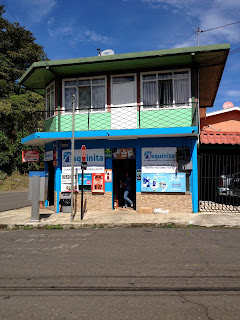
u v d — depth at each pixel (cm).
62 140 1320
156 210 1157
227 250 642
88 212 1239
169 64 1224
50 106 1437
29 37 4047
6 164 3416
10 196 2395
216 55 1135
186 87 1230
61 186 1313
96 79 1315
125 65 1230
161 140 1207
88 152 1279
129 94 1273
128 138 1234
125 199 1288
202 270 519
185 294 424
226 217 1038
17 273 528
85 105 1317
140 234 836
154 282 471
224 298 409
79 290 447
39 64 1237
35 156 1516
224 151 1441
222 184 1269
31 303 407
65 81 1344
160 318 357
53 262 588
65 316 367
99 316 365
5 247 723
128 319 356
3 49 3900
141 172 1215
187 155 1178
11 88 3634
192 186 1170
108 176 1258
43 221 1073
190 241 732
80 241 768
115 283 471
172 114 1227
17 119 3356
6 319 362
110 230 920
